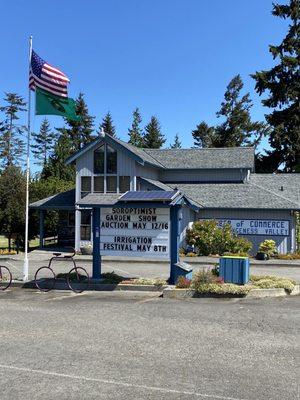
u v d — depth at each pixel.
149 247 15.71
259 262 25.39
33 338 9.06
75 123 82.75
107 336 9.17
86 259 26.16
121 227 16.00
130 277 17.28
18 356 7.91
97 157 30.39
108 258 26.31
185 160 36.34
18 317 11.02
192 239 28.62
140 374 6.99
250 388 6.41
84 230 30.50
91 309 12.00
